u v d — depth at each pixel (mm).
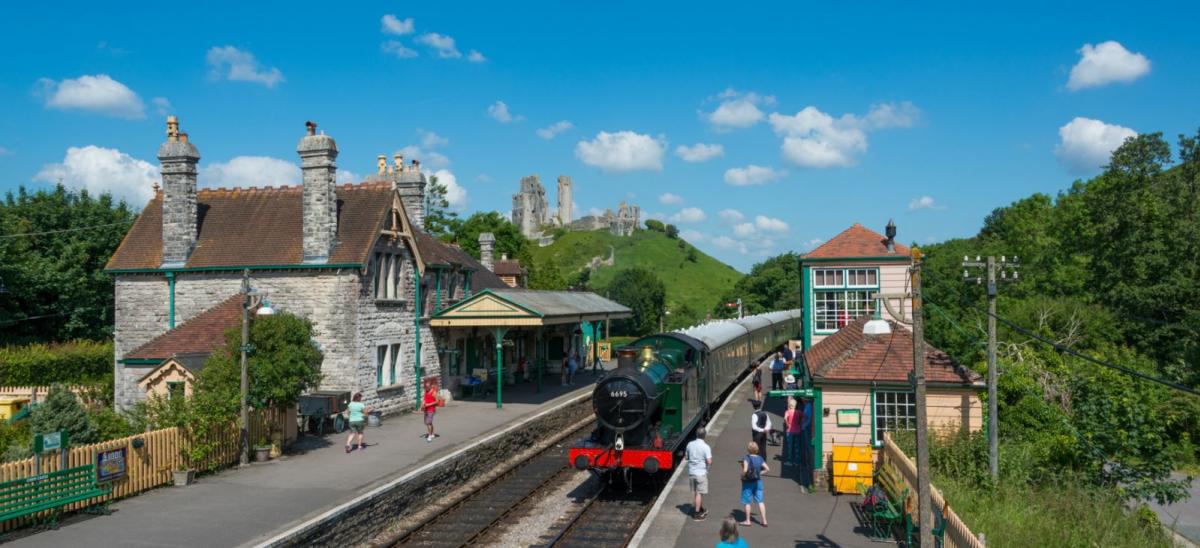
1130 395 19953
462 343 35688
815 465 18234
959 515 14188
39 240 43281
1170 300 36094
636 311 82062
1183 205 41531
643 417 18781
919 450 11953
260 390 20906
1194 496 20859
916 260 12234
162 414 18953
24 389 28594
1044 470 17781
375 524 17172
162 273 28766
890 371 17891
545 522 18188
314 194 27656
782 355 33719
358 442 22766
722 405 31125
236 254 28469
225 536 14211
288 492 17578
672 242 169000
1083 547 13742
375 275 28609
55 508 14859
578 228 176625
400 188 37781
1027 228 58969
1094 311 32625
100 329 43938
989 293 17500
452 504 19406
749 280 89562
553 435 30500
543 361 44156
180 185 28844
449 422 27672
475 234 72312
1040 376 22266
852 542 14352
